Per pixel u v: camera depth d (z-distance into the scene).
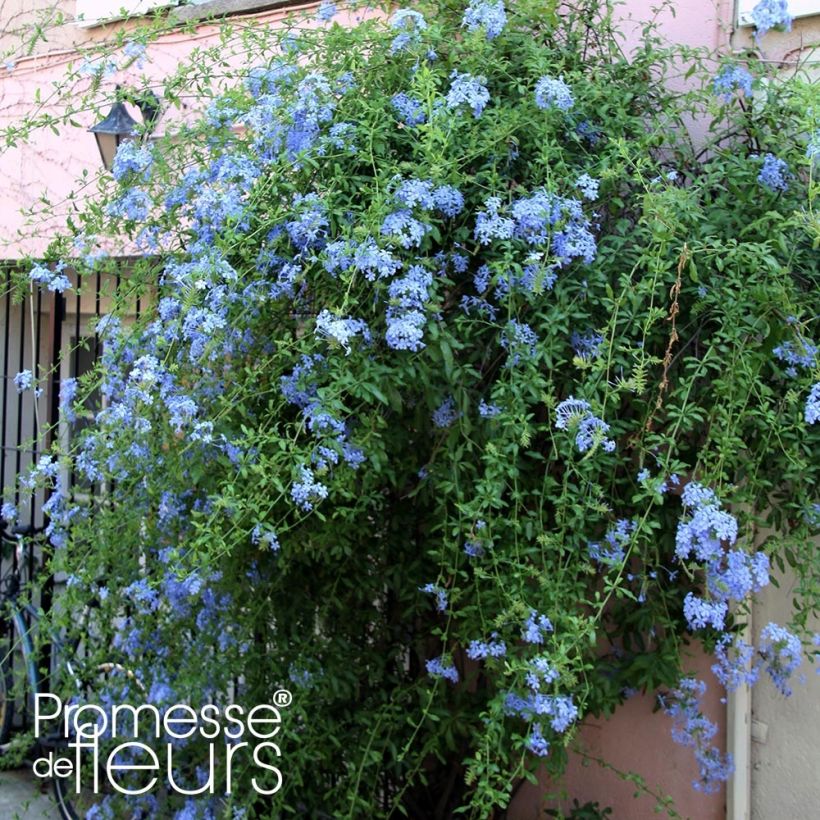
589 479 2.59
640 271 2.77
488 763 2.54
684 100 3.09
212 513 2.69
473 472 2.81
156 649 3.38
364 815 3.31
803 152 2.75
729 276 2.65
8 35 5.15
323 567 3.36
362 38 3.03
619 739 3.38
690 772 3.25
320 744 3.26
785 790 3.10
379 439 2.79
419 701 3.27
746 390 2.53
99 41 4.84
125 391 3.04
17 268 4.93
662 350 2.76
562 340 2.69
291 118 2.90
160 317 3.12
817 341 2.66
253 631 3.30
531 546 2.71
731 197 2.82
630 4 3.42
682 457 2.82
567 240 2.63
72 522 3.42
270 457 2.70
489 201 2.63
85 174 3.69
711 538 2.40
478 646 2.67
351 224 2.75
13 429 5.95
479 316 2.75
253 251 2.86
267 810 3.36
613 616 3.08
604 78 3.09
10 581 4.96
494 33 2.88
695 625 2.43
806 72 2.99
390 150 2.88
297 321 2.91
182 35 4.48
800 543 2.67
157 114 3.55
